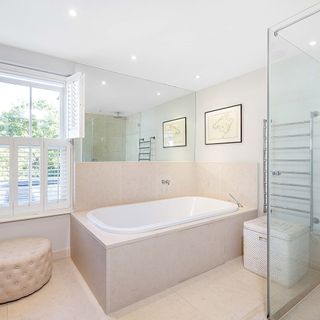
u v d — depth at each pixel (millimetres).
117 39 2129
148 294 1861
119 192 2939
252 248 2277
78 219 2309
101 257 1716
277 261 1816
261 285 2047
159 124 3354
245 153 3006
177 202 3256
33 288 1875
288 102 2363
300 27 1807
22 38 2113
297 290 1889
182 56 2480
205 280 2125
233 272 2275
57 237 2531
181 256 2080
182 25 1902
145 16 1783
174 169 3490
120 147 2979
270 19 1814
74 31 1999
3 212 2217
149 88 3250
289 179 2375
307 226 2127
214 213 2445
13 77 2346
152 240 1877
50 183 2480
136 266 1787
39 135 2496
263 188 2801
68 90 2514
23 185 2314
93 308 1722
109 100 2891
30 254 1880
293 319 1635
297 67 2305
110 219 2623
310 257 2072
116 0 1603
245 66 2752
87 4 1645
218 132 3346
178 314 1668
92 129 2758
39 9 1699
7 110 2320
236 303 1794
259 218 2559
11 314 1655
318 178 2227
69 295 1880
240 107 3035
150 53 2412
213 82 3314
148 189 3207
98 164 2775
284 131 2371
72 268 2332
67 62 2580
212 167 3447
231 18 1807
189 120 3691
